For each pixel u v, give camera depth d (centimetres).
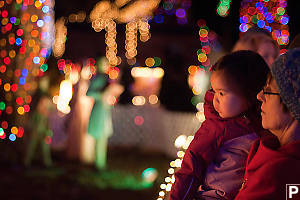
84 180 753
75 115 901
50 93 862
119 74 1059
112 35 1842
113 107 1022
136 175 789
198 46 1761
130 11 1831
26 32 1051
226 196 221
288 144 155
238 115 222
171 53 916
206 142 226
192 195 230
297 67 146
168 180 380
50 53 1133
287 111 159
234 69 215
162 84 935
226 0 1199
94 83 826
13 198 631
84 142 893
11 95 1035
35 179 748
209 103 237
